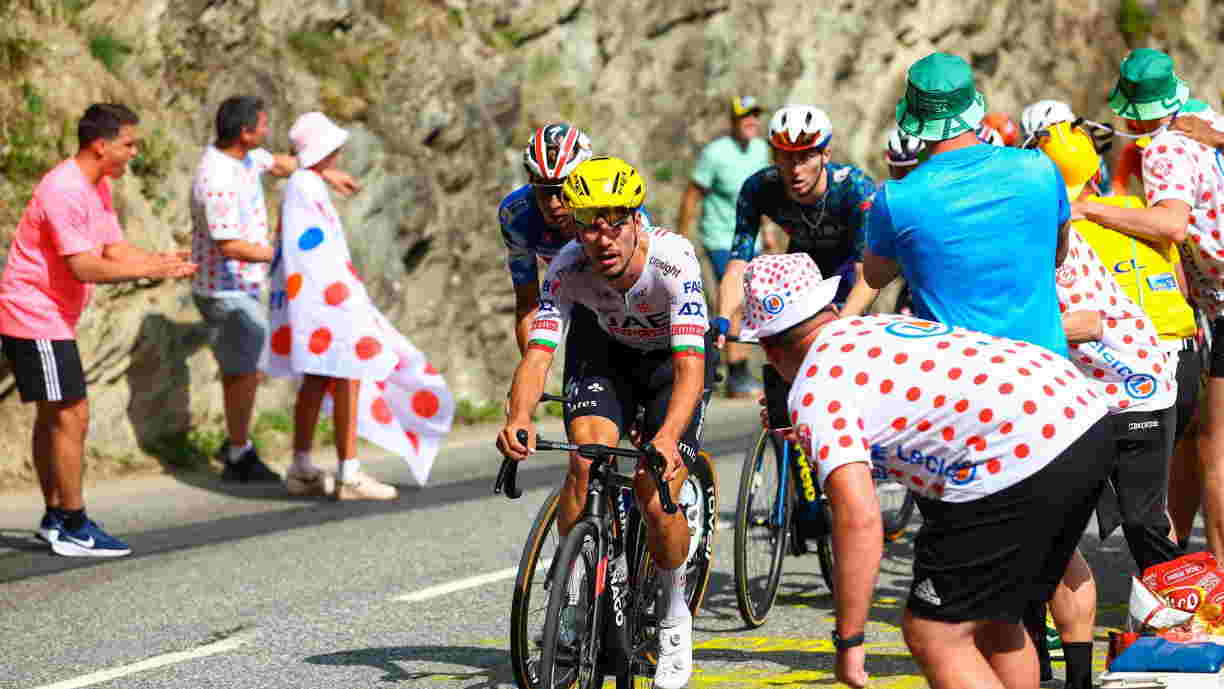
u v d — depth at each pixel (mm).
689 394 7152
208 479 15883
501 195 22047
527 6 23516
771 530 9695
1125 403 7984
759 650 8812
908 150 10000
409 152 20594
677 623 7801
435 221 20766
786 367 5941
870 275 6738
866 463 5293
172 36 18125
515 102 22625
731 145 20953
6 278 11812
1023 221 6332
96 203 12039
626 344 7816
